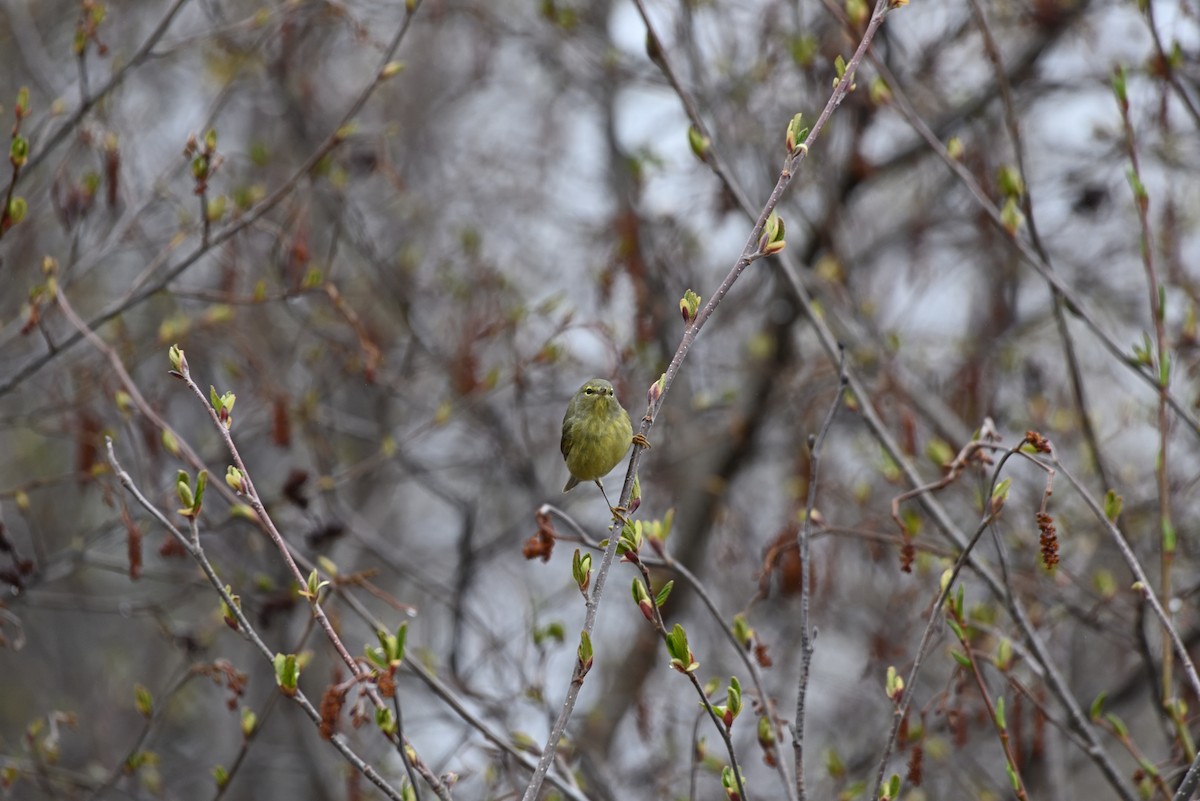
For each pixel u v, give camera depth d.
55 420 14.91
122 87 13.60
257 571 13.05
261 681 15.69
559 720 5.73
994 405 14.33
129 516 9.41
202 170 9.61
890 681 6.64
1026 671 11.49
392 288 13.45
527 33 15.59
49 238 15.11
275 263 12.26
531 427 15.98
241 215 11.35
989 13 14.92
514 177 18.14
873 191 18.17
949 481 7.70
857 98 13.81
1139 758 8.11
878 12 6.43
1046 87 15.31
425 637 16.48
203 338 12.54
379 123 17.59
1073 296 9.07
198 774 16.11
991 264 15.65
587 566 5.95
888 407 13.23
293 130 15.77
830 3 9.91
